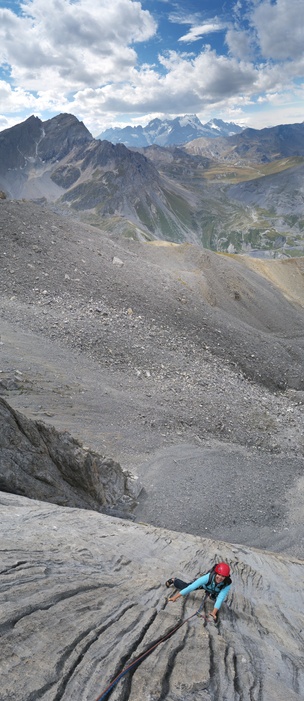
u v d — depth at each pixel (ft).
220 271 299.38
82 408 103.91
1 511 38.17
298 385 199.82
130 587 30.25
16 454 57.21
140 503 82.69
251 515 88.33
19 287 179.42
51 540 33.42
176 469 95.50
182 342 181.37
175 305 219.20
